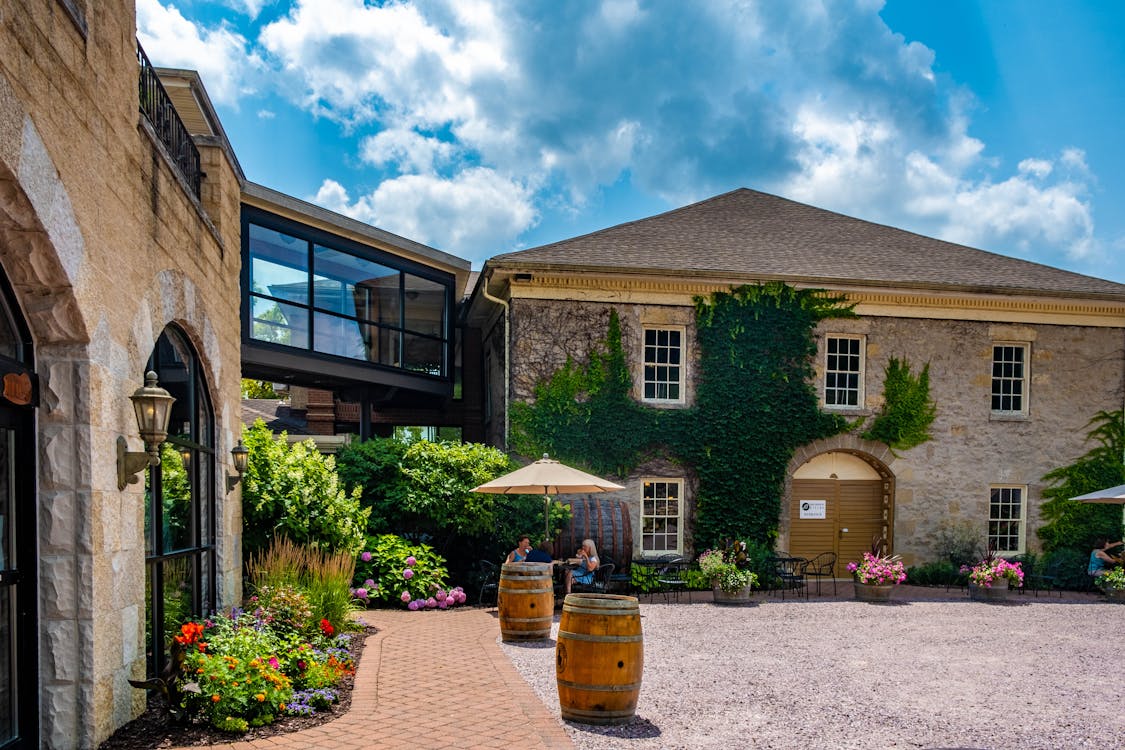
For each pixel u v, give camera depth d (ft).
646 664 27.12
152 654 19.60
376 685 21.94
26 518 14.28
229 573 26.66
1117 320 55.36
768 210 64.28
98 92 15.23
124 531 16.37
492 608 39.22
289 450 38.50
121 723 16.21
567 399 48.26
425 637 30.19
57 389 14.51
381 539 40.93
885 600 43.91
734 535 49.47
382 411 67.56
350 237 51.42
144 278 18.22
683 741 18.70
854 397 52.31
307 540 34.94
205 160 27.20
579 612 19.93
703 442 49.67
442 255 57.82
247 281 44.52
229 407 27.99
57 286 13.65
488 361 61.05
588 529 43.65
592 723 19.74
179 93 35.91
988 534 52.95
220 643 19.48
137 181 17.67
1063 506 53.98
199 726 17.10
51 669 14.35
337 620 28.09
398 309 55.67
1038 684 25.04
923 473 52.21
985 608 42.16
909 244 60.64
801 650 29.86
